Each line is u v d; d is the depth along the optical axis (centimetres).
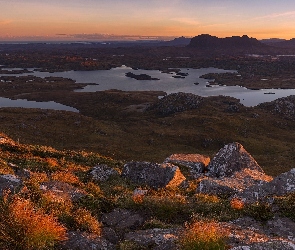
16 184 1423
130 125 14275
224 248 990
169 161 3222
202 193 1978
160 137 12225
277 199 1538
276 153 10700
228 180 2256
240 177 2477
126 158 9281
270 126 14425
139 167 2411
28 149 3148
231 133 12838
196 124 14062
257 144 11600
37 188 1457
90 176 2352
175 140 12000
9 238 947
